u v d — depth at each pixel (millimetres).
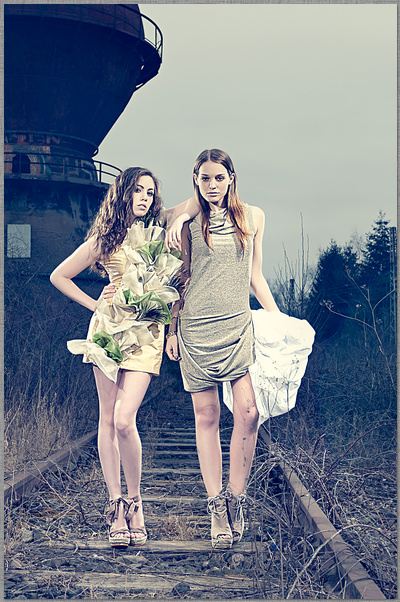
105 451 4074
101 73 17969
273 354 4246
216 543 3906
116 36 17812
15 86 17469
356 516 4367
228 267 4105
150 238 4168
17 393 7527
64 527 4398
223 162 4074
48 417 7254
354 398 6938
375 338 7277
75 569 3535
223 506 4004
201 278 4125
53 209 17984
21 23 16750
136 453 3986
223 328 4090
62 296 10391
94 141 19156
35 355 8555
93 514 4684
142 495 5586
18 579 3361
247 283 4184
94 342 4043
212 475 4086
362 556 3416
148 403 11391
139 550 3922
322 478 4703
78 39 17250
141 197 4164
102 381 4086
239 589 3219
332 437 6531
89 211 18953
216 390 4211
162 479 6363
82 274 15875
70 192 18422
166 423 11094
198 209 4164
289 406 4270
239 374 4086
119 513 3979
